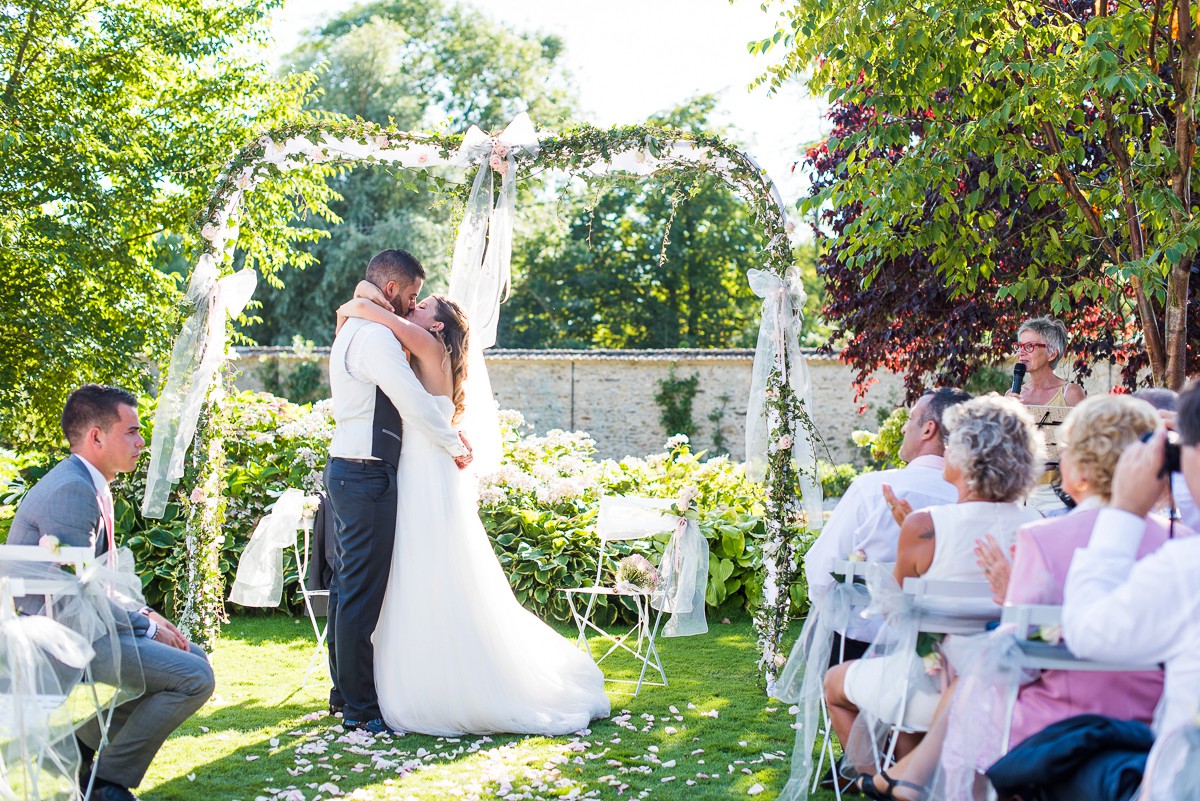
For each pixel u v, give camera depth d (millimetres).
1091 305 7340
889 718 2986
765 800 3570
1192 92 5492
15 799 2855
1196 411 2057
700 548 5355
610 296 37250
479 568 4473
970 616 2844
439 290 29109
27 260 12117
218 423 5699
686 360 24375
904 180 5824
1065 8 6328
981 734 2562
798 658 3629
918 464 3543
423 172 5590
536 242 36719
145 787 3650
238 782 3715
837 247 8180
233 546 7398
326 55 33000
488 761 3969
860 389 8766
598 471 8383
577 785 3693
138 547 7102
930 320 8016
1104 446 2475
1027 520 2984
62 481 3217
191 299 5438
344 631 4363
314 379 24578
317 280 30125
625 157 5516
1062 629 2328
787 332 5449
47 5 12500
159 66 13812
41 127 12062
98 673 3102
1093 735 2301
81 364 12375
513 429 9055
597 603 7105
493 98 36594
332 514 4867
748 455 5520
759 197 5469
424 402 4324
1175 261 4969
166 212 13672
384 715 4398
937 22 5590
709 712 4746
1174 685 2096
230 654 5922
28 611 3021
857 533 3559
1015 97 5395
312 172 13695
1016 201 7168
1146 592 2109
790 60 6332
